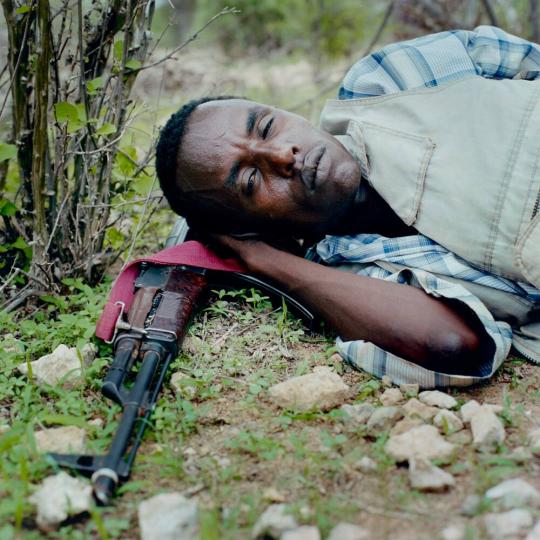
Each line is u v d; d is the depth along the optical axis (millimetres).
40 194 2604
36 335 2496
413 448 1792
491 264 2391
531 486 1678
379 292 2309
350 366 2305
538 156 2316
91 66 2768
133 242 2807
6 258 2873
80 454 1787
